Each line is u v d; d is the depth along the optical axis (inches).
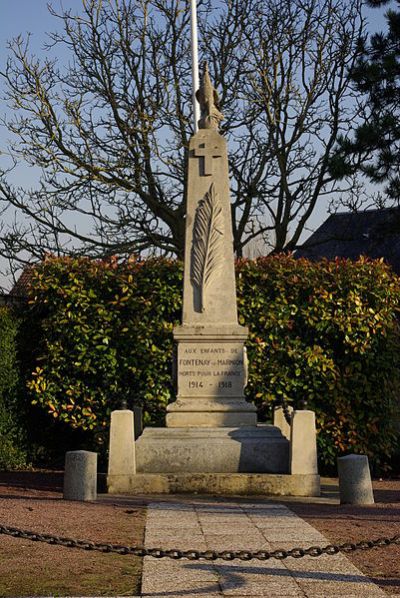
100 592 290.0
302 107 1151.0
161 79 1088.8
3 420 748.6
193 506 475.8
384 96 1106.7
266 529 400.5
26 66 1052.5
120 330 749.3
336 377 740.0
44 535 281.4
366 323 740.7
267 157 1156.5
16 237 1119.0
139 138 1088.8
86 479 510.0
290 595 286.4
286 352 746.8
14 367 757.9
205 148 636.7
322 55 1138.7
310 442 546.6
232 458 556.7
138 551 282.4
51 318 745.0
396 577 315.9
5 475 697.0
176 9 1090.7
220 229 628.1
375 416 743.1
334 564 333.7
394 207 1138.0
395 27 1096.8
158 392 745.0
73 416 742.5
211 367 606.5
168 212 1120.2
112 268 761.6
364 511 472.1
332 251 1406.3
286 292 753.6
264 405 742.5
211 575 314.3
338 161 1045.8
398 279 757.3
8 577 307.6
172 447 557.6
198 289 621.6
